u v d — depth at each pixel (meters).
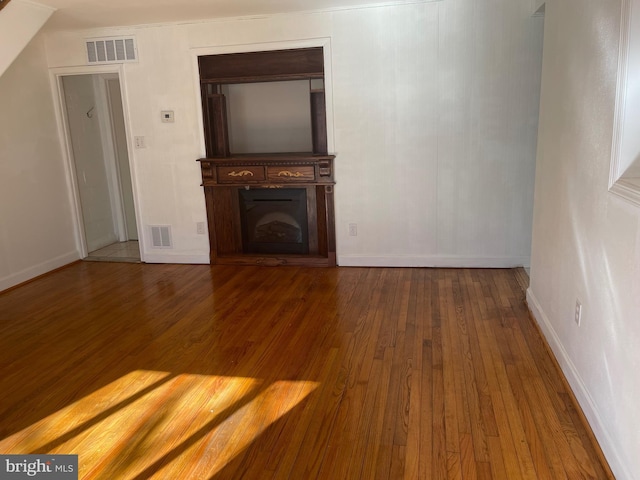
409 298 4.11
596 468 2.11
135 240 6.61
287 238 5.25
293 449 2.30
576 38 2.70
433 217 4.82
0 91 4.70
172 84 5.05
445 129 4.63
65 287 4.77
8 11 3.90
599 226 2.26
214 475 2.15
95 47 5.11
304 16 4.66
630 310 1.88
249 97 5.27
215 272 5.06
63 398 2.80
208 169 5.06
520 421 2.44
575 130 2.67
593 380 2.32
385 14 4.52
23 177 4.96
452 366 2.98
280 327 3.64
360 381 2.86
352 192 4.91
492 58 4.43
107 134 6.27
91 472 2.20
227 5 4.36
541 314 3.39
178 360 3.20
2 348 3.48
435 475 2.10
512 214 4.69
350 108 4.75
